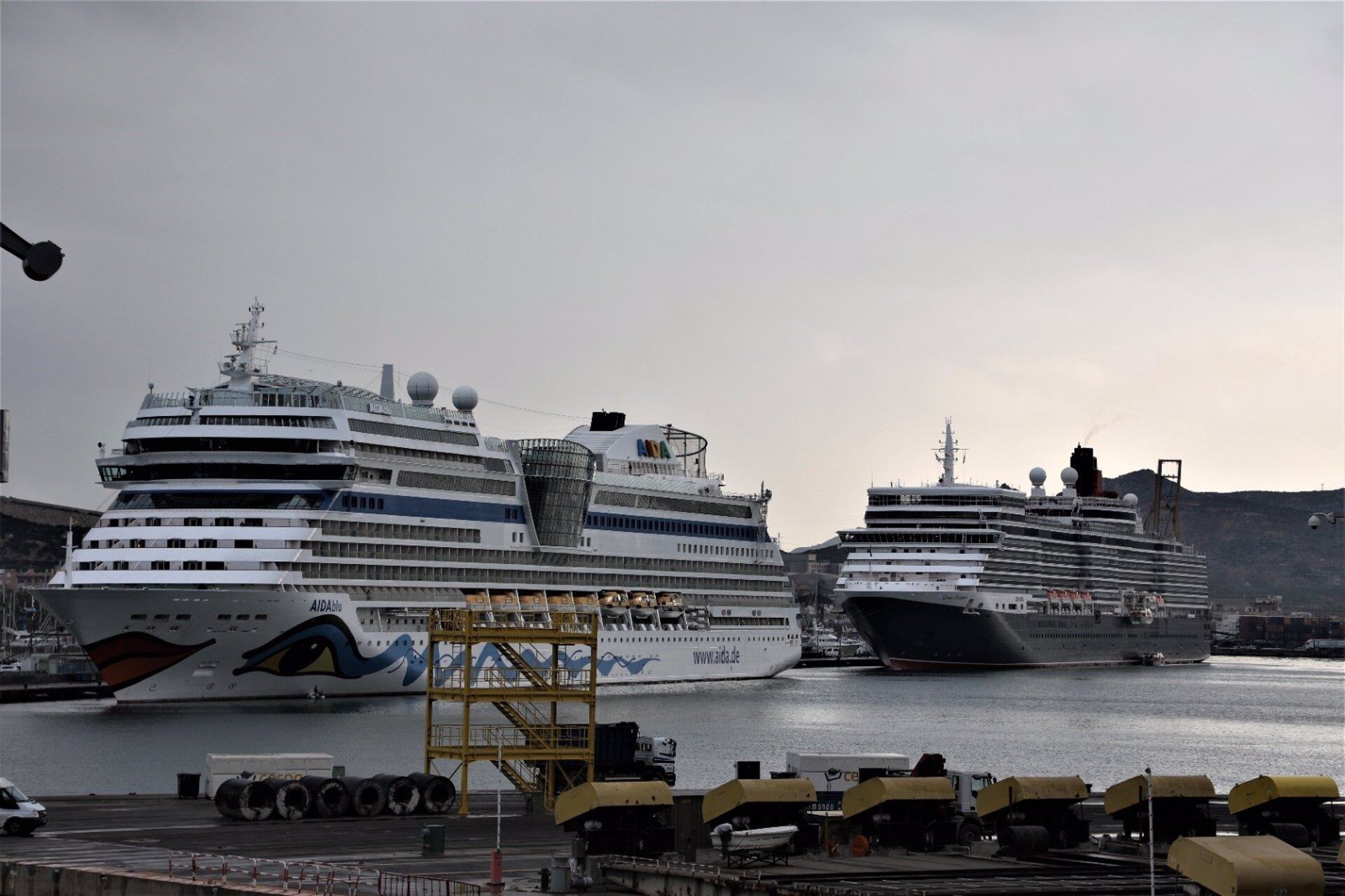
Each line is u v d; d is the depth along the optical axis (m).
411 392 181.75
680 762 119.75
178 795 89.94
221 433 157.75
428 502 171.75
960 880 60.94
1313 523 113.69
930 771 84.25
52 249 33.56
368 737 129.25
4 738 128.50
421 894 56.56
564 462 188.12
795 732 146.62
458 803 87.38
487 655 175.12
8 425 34.12
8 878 59.72
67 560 156.50
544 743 85.06
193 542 153.88
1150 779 57.84
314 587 157.62
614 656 195.00
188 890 55.44
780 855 66.38
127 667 151.88
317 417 161.12
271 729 134.62
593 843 63.69
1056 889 57.56
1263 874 52.12
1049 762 128.25
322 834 73.88
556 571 189.50
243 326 168.50
